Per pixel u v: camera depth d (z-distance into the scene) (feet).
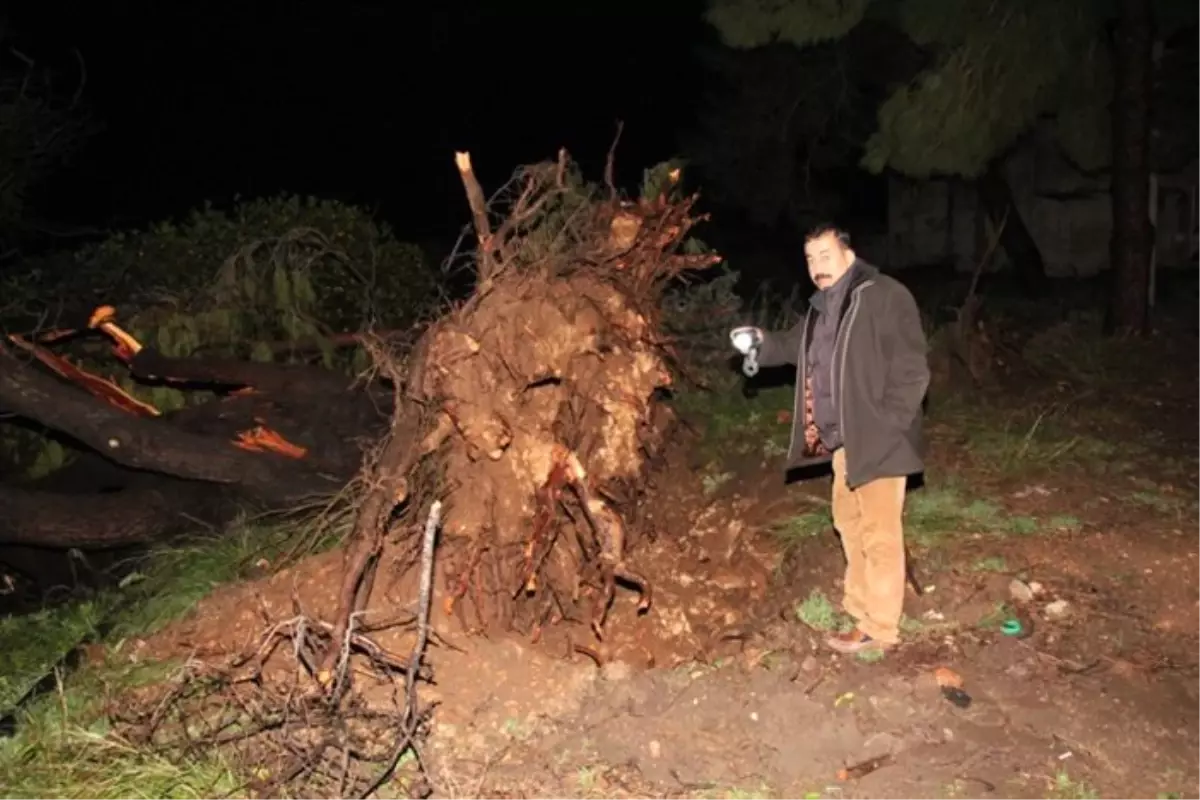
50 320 30.19
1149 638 17.90
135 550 26.76
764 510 22.24
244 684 17.04
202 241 33.55
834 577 19.61
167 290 31.35
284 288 30.37
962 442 25.07
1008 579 19.24
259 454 26.02
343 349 31.81
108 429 25.13
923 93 32.12
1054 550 20.29
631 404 19.57
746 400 27.17
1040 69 32.09
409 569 18.66
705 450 24.59
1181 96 37.22
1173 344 32.76
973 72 31.86
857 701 16.33
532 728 16.33
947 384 28.12
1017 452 24.41
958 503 22.18
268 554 23.25
